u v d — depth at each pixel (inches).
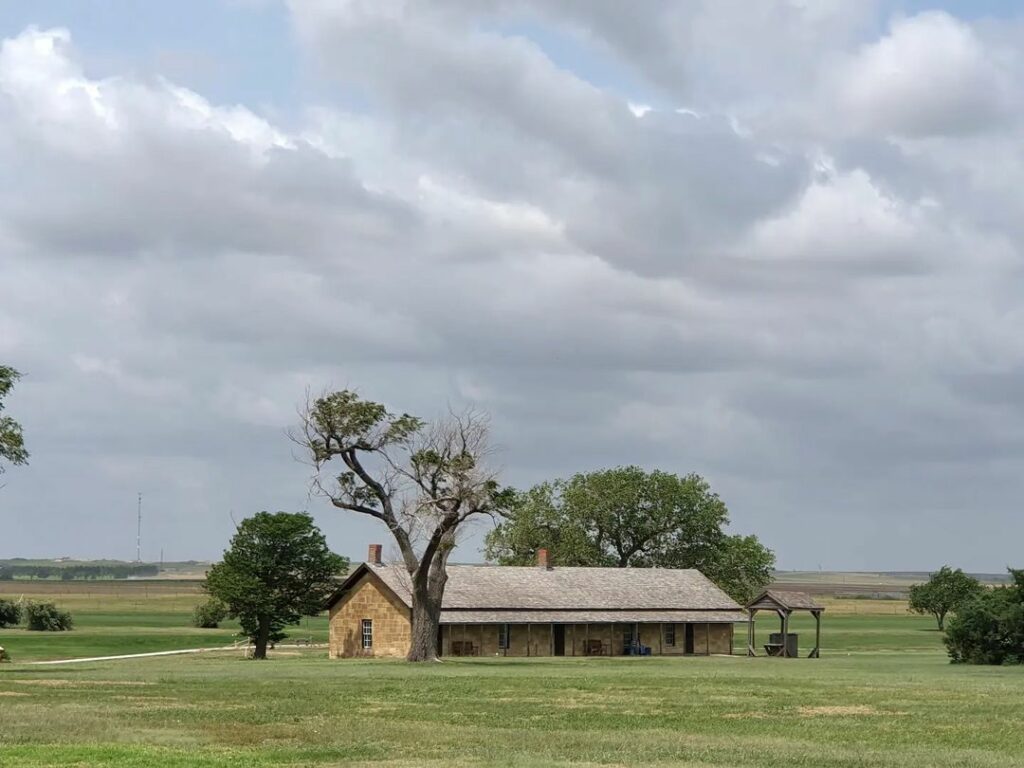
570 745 1243.2
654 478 5073.8
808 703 1717.5
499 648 3688.5
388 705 1652.3
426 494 2987.2
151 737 1251.2
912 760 1151.6
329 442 2977.4
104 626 5880.9
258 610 3710.6
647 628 3939.5
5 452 2445.9
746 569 5108.3
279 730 1333.7
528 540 5108.3
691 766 1100.5
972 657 3036.4
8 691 1823.3
